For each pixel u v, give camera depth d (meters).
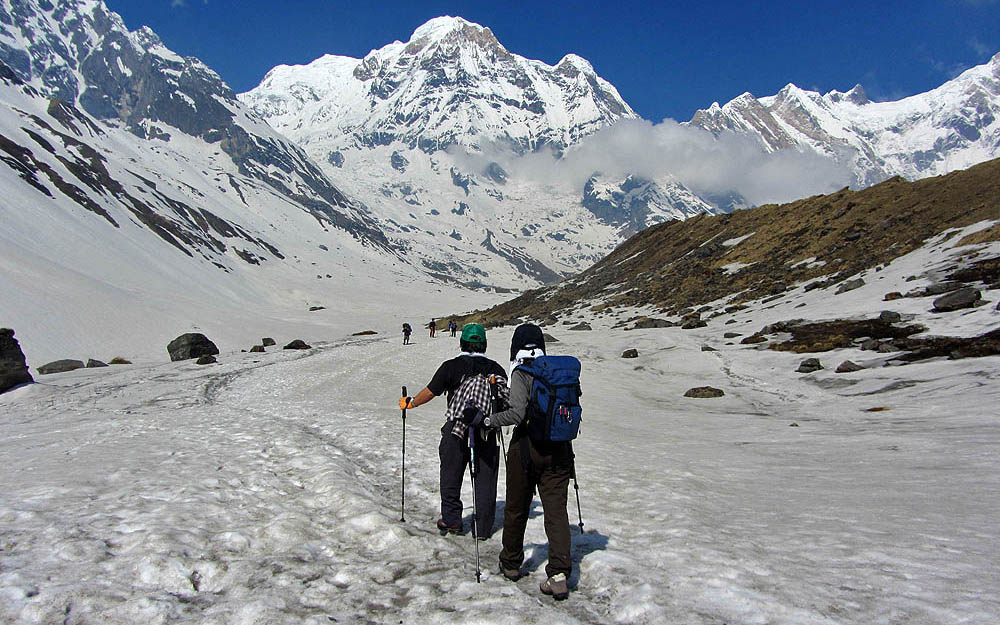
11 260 59.47
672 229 97.38
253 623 3.92
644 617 4.00
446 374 6.05
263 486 7.61
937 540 5.28
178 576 4.61
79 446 10.60
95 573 4.57
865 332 27.38
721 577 4.52
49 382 26.97
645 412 20.16
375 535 5.74
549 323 65.44
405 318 133.25
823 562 4.82
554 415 4.58
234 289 122.12
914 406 16.73
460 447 6.09
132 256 98.31
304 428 13.08
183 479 7.71
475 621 3.95
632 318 56.59
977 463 8.98
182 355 42.62
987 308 24.66
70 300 57.22
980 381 17.56
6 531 5.43
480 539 5.95
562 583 4.43
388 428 12.95
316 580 4.68
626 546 5.50
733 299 50.31
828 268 47.59
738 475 9.17
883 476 8.62
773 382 24.38
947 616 3.71
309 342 68.00
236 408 17.97
